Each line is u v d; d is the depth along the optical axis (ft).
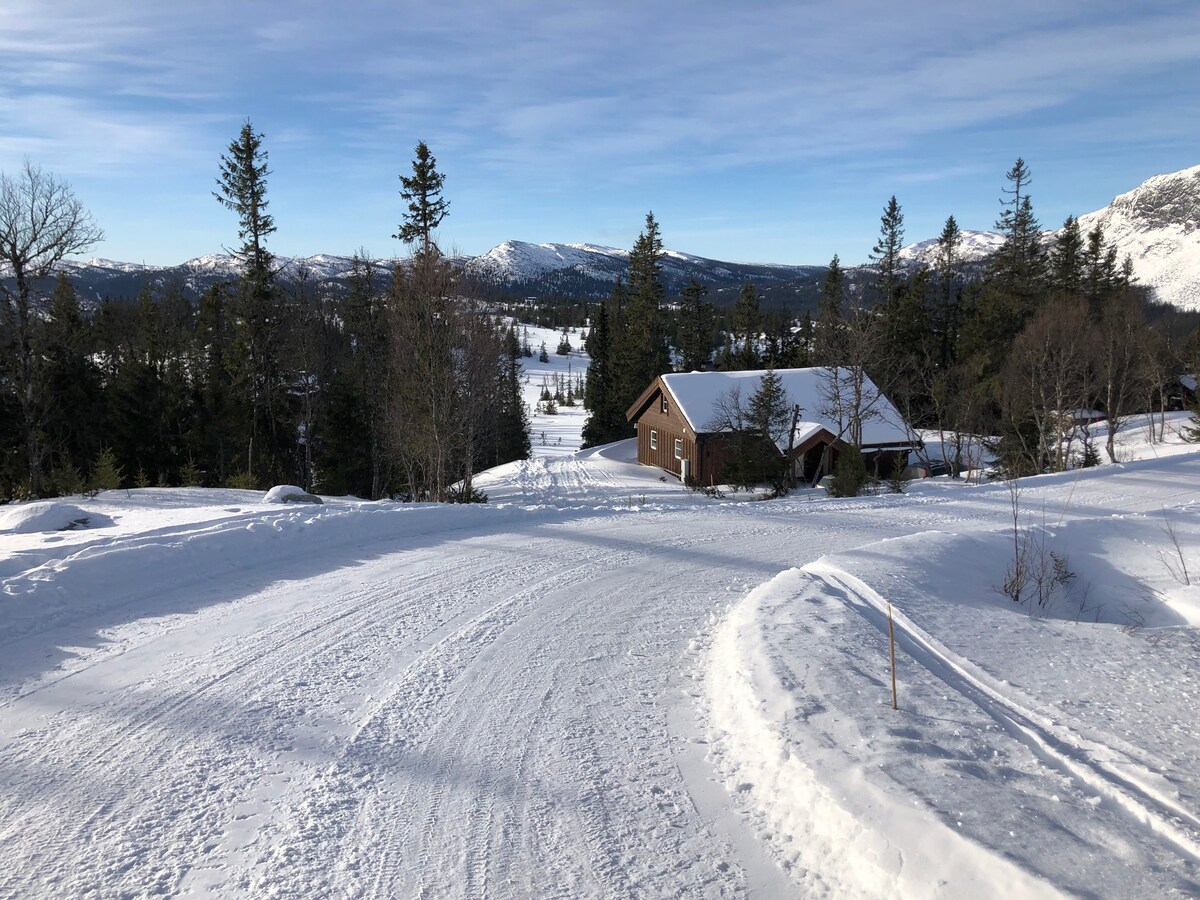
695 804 13.28
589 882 11.21
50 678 18.63
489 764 14.82
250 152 116.26
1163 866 9.81
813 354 144.36
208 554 29.53
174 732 15.96
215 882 11.14
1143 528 36.91
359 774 14.38
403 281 80.48
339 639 21.97
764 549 35.83
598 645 21.94
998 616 23.97
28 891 10.84
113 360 121.80
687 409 114.52
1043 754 13.67
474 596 26.84
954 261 208.33
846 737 13.96
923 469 105.81
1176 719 15.60
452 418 80.69
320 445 118.32
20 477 87.10
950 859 10.25
